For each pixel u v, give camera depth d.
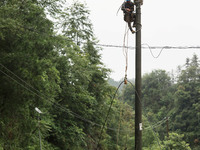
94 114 18.41
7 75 7.47
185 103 65.12
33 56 7.80
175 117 64.75
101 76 19.22
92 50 20.23
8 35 7.38
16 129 9.05
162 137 62.16
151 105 83.50
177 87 75.88
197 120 58.06
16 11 7.58
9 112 8.59
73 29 19.66
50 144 12.91
